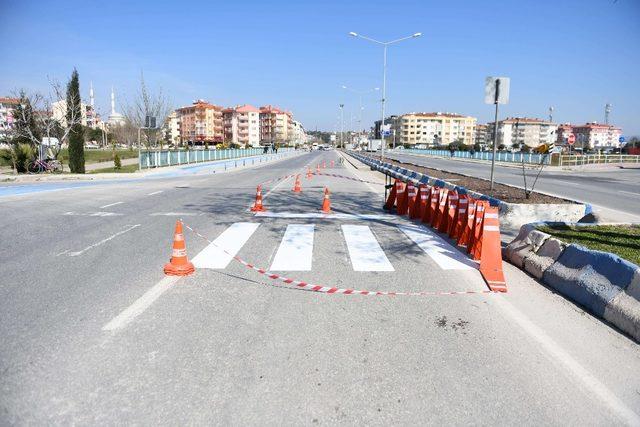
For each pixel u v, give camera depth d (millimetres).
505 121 175250
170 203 15062
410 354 4188
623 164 50094
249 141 172375
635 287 4879
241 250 8242
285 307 5352
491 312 5266
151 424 3119
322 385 3643
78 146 30484
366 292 5922
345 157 73375
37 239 9102
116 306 5301
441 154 88250
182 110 174125
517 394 3553
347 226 10852
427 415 3268
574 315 5199
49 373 3771
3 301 5449
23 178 26297
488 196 13242
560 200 12906
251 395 3488
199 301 5512
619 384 3723
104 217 11992
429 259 7691
